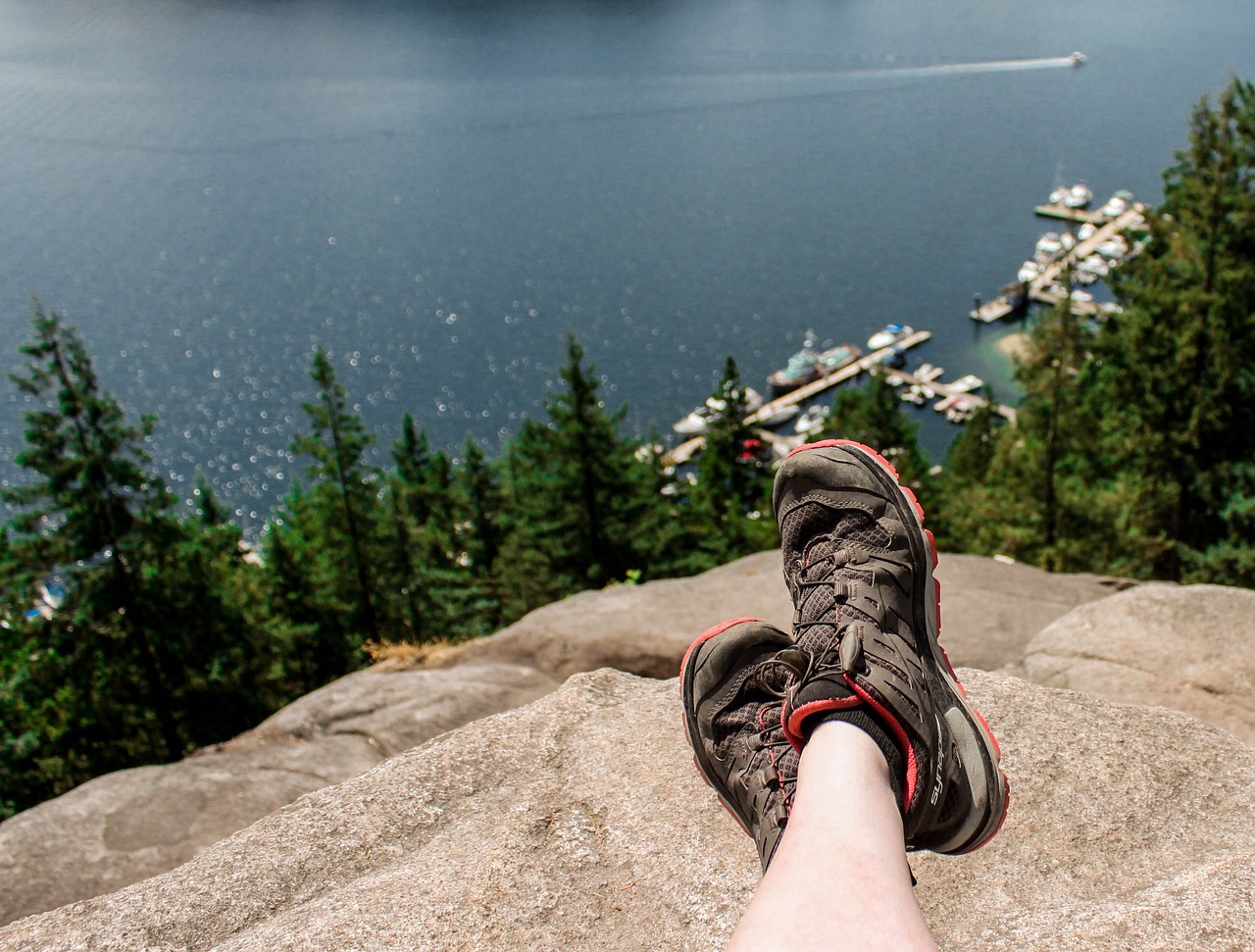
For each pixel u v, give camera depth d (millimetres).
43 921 2127
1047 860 2049
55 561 19375
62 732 21016
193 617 21094
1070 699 2680
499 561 31969
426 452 48281
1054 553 22562
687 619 6418
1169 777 2295
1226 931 1632
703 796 2262
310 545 32219
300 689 25422
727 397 39500
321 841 2346
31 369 18734
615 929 1878
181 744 21969
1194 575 18578
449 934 1877
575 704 2820
